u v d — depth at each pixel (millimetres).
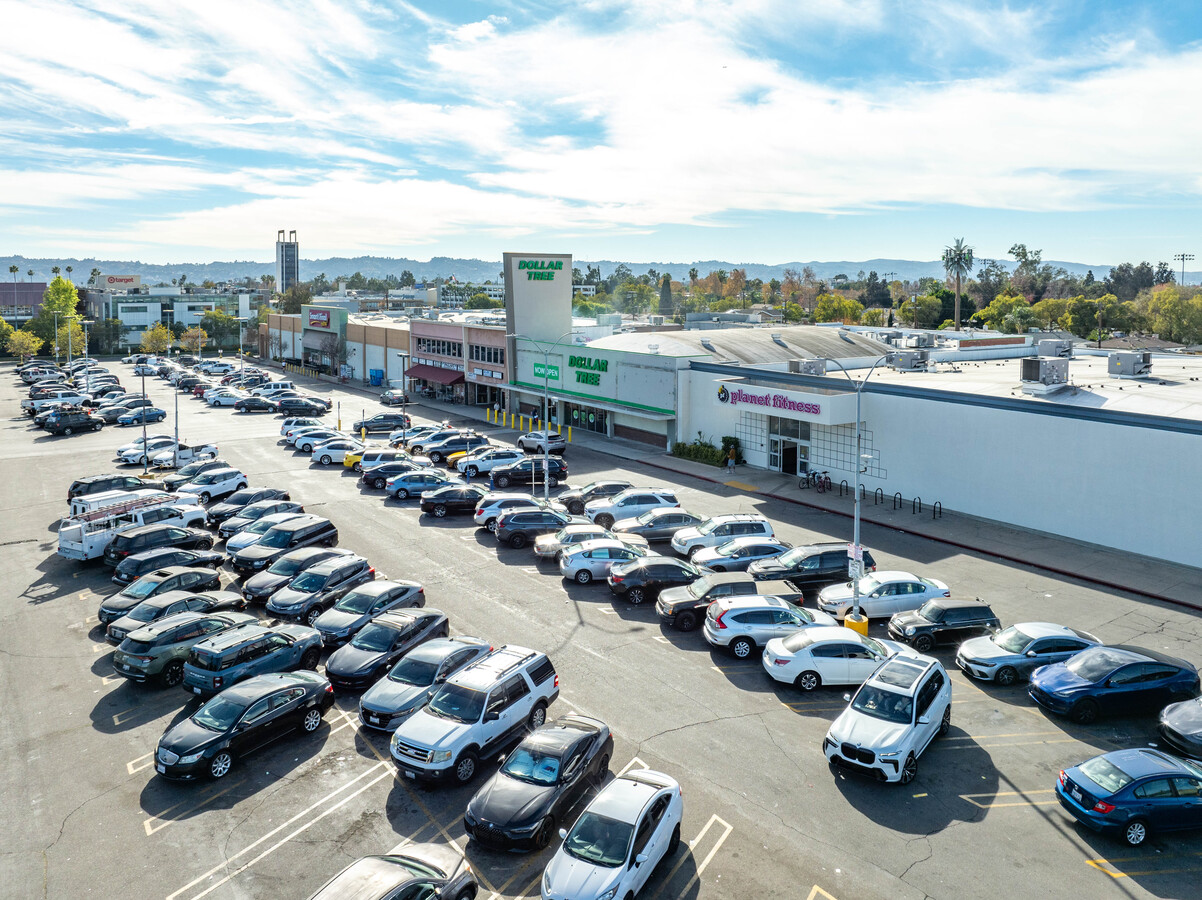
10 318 165750
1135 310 131875
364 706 18578
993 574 29391
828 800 15883
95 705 20172
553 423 65562
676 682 21031
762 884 13430
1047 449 33750
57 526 36656
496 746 17297
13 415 71500
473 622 24844
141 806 15875
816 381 43500
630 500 36531
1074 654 21141
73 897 13289
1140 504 31000
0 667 22281
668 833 13891
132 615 23016
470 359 76625
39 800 16109
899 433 39500
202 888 13492
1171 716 18000
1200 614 25656
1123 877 13703
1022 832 14938
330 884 11656
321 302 152000
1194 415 30125
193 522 35031
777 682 21047
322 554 27875
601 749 16203
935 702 17828
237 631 21094
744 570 28938
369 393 87625
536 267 67688
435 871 12258
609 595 27672
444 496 38281
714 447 50094
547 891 12344
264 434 61719
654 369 53500
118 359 137000
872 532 34781
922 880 13523
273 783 16672
